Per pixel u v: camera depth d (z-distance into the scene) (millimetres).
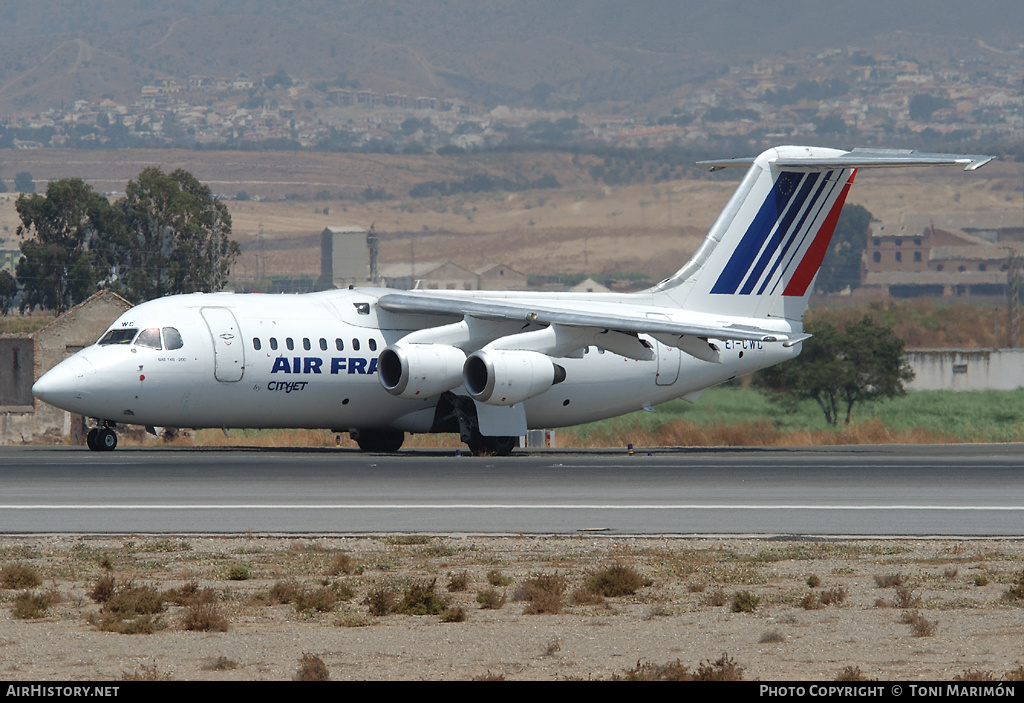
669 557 61156
